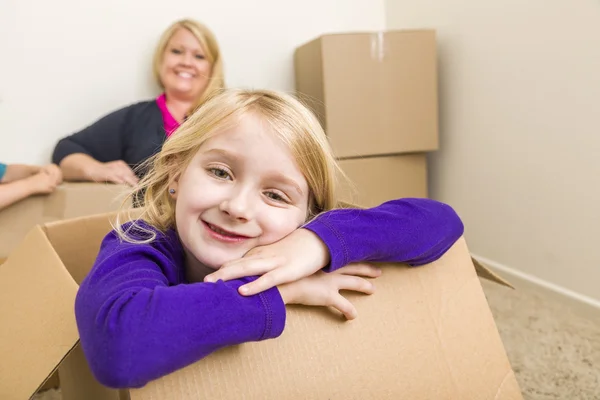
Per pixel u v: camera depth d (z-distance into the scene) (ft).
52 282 1.87
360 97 5.43
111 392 2.03
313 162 2.05
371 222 1.96
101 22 5.91
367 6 6.89
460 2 5.34
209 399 1.59
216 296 1.54
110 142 5.59
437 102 5.68
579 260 4.17
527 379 3.16
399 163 5.67
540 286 4.56
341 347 1.85
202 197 1.87
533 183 4.58
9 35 5.61
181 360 1.46
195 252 1.94
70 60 5.86
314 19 6.69
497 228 5.12
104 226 2.76
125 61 6.06
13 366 1.73
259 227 1.90
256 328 1.57
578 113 4.01
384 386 1.86
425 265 2.16
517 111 4.68
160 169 2.24
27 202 4.17
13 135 5.76
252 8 6.43
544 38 4.27
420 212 2.13
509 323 3.97
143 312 1.45
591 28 3.82
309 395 1.73
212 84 5.64
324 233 1.83
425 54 5.51
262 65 6.57
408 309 2.04
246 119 1.90
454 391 1.98
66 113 5.93
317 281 1.84
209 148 1.90
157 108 5.77
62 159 5.21
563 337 3.71
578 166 4.06
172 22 6.15
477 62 5.18
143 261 1.78
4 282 2.08
